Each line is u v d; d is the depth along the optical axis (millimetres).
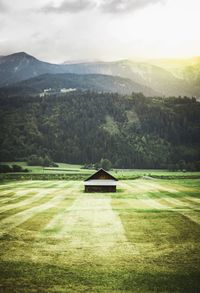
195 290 21844
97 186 89375
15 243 33062
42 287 22391
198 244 32250
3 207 59375
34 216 48719
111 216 48719
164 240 33938
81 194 83250
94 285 22750
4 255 29156
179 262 27078
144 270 25438
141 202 66188
